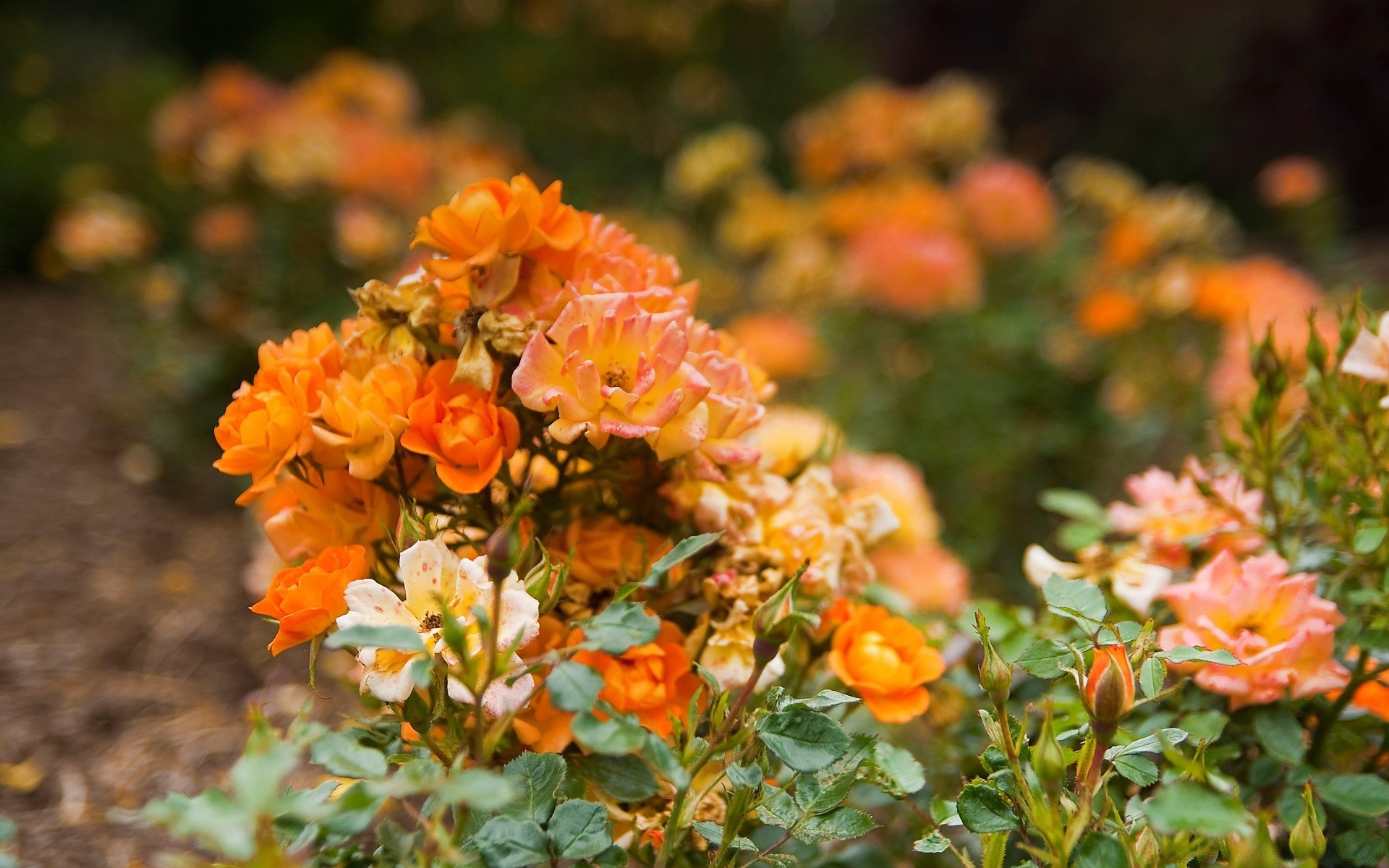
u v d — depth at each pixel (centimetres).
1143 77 430
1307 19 383
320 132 187
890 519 80
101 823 95
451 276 73
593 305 71
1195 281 164
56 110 346
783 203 203
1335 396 78
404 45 438
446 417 71
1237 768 78
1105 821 70
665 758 65
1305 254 245
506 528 65
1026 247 182
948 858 80
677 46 396
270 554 88
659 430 71
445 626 64
